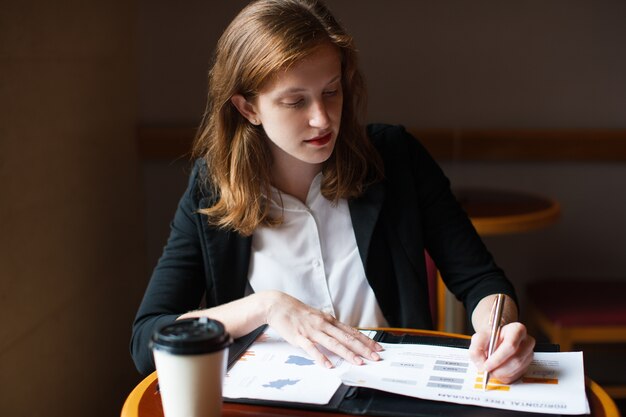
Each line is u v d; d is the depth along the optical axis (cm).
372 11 314
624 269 329
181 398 107
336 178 166
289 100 146
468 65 317
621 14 313
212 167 168
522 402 118
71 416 231
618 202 327
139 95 313
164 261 171
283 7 149
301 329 138
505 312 152
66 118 230
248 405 121
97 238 255
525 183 326
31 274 205
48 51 217
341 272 171
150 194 318
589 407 120
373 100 320
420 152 182
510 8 314
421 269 174
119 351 275
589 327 275
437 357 134
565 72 317
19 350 198
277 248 171
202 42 312
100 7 260
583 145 316
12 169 194
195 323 111
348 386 125
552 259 330
